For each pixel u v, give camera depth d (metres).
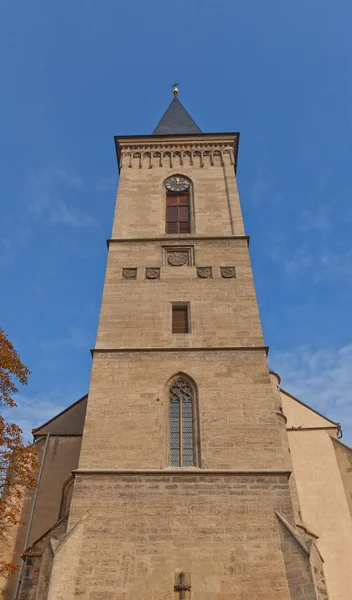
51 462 29.33
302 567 18.31
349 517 28.69
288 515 20.11
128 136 40.84
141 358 25.66
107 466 21.75
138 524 19.95
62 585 18.03
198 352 25.86
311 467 31.02
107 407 23.73
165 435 23.02
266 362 25.31
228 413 23.42
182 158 39.56
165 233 33.44
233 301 28.45
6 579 25.09
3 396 26.58
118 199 35.62
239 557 19.08
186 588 18.36
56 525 22.61
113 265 30.64
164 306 28.25
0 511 24.89
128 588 18.44
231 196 35.75
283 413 32.47
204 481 21.11
